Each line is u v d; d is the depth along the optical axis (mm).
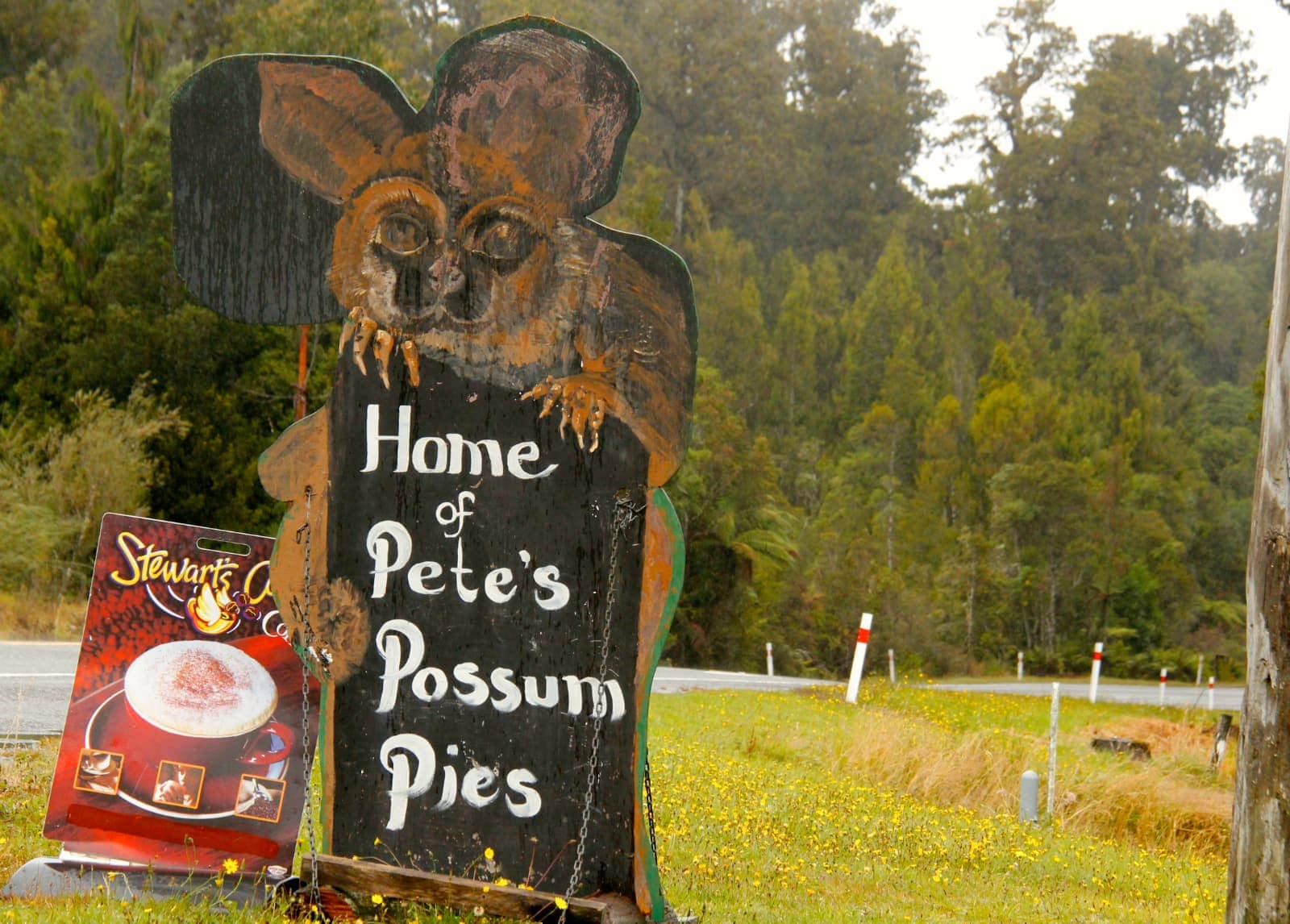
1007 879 7227
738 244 81438
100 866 4773
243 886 4770
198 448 26938
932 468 62969
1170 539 58719
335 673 4898
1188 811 10992
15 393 27578
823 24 103500
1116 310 92500
